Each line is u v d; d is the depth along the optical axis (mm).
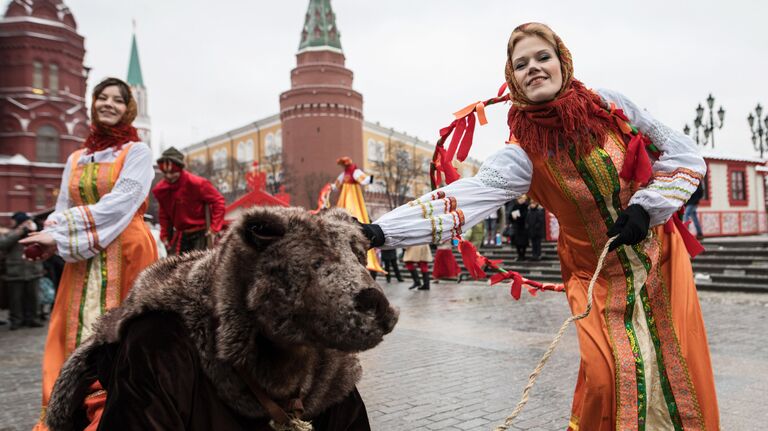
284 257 1616
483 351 6629
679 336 2598
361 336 1583
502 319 8938
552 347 2123
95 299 3643
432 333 7844
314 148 70625
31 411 4875
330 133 71000
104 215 3582
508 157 2764
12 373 6379
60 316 3652
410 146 89062
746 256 13430
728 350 6242
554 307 10086
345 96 72438
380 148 82500
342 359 1961
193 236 7676
